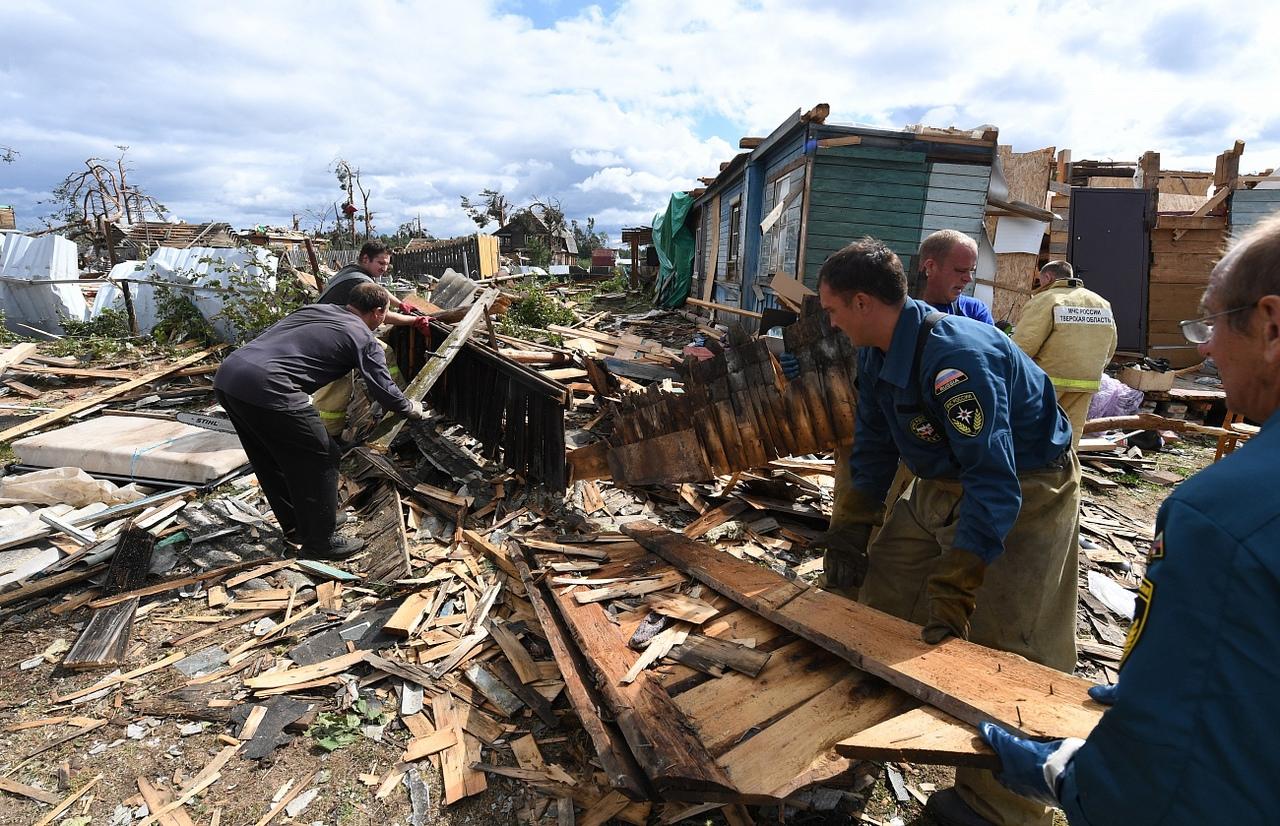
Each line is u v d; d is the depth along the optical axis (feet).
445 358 17.37
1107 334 12.10
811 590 8.07
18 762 8.15
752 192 34.68
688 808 7.41
